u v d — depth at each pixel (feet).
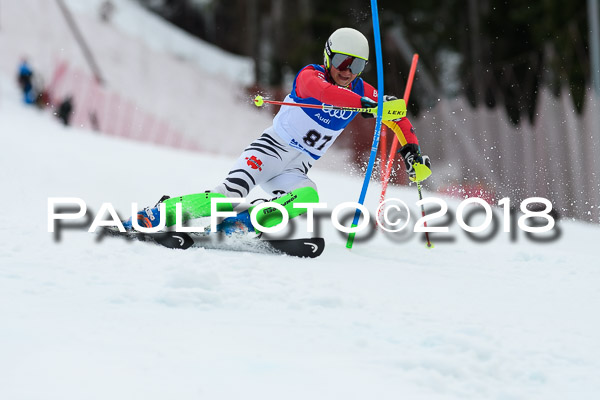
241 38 444.55
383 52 320.09
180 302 37.32
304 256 53.31
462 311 41.22
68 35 350.43
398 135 60.13
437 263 56.24
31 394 24.34
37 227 54.80
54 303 35.65
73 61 325.62
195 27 469.98
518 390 30.01
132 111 294.25
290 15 397.19
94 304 36.01
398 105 54.13
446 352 32.96
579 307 44.32
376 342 33.73
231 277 43.16
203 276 40.09
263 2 423.23
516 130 230.07
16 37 327.47
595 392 30.40
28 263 43.19
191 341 31.32
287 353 31.01
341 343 33.14
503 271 54.65
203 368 28.04
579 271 55.16
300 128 55.52
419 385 29.07
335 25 327.47
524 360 33.53
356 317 37.76
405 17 326.03
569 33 273.95
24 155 118.42
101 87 296.92
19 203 69.82
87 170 111.45
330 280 45.01
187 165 150.10
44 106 261.24
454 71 334.85
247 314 36.65
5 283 38.52
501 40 312.50
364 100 53.01
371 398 26.94
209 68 404.77
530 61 293.84
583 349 35.68
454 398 28.40
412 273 51.21
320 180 143.54
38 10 358.43
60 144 152.46
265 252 53.72
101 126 280.51
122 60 359.87
